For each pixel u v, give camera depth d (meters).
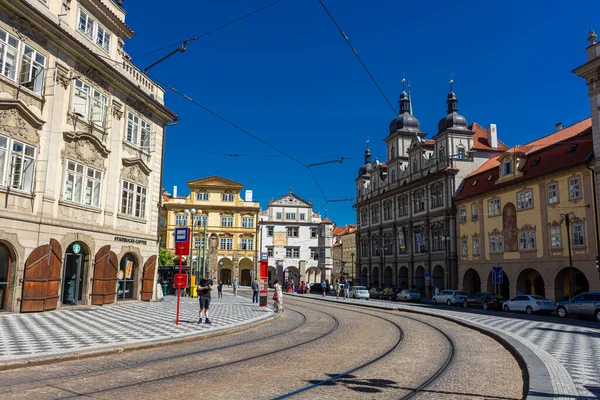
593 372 9.63
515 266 40.53
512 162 41.69
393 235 61.97
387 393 8.16
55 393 7.71
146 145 29.77
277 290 26.70
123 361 10.74
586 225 33.44
